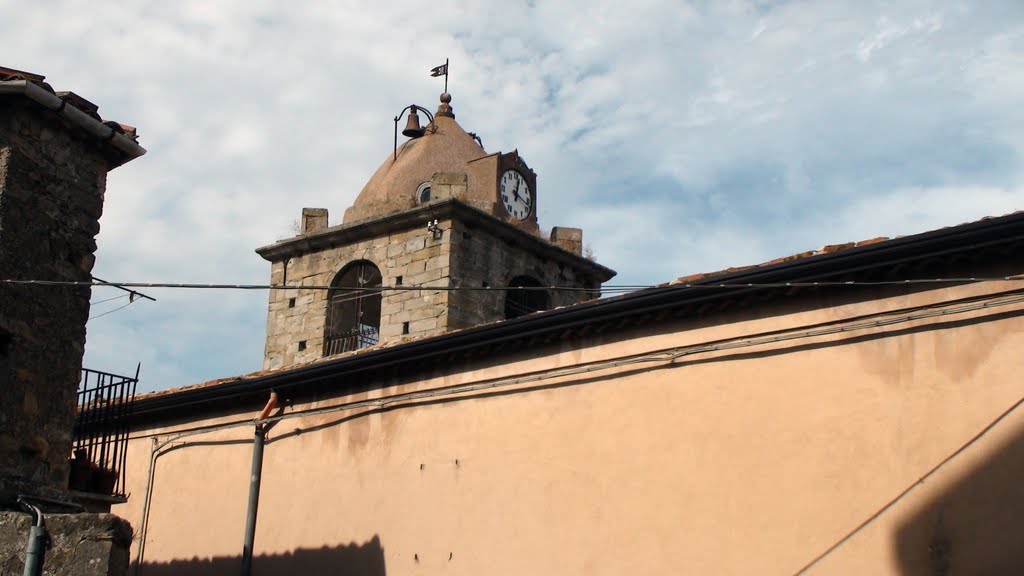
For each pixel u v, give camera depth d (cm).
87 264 1522
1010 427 1288
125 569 1379
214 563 2064
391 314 2875
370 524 1870
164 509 2194
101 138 1538
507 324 1728
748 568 1430
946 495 1309
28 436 1417
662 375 1588
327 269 3042
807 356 1462
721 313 1551
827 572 1366
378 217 2938
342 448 1966
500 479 1723
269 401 2080
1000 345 1323
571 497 1630
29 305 1438
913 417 1358
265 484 2055
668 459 1545
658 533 1524
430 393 1864
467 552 1725
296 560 1955
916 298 1393
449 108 3300
